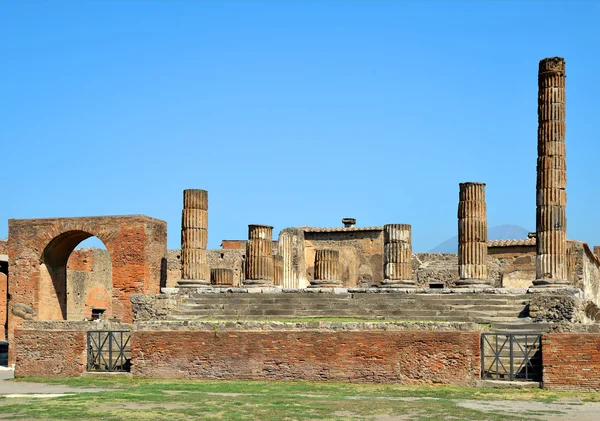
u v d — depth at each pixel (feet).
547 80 124.57
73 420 72.33
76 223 157.17
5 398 89.66
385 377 99.76
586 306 115.44
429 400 85.20
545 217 123.75
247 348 105.60
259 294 128.98
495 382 95.61
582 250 176.76
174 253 233.35
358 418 73.00
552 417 74.54
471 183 134.51
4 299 213.66
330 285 154.40
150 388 96.53
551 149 124.06
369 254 206.08
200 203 147.43
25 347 115.85
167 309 124.88
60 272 164.14
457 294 122.42
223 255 232.12
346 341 101.76
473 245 134.00
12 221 160.15
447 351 98.02
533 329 107.04
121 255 154.61
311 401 83.87
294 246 208.33
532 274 190.90
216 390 94.07
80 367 112.98
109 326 118.52
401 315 117.80
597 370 91.91
